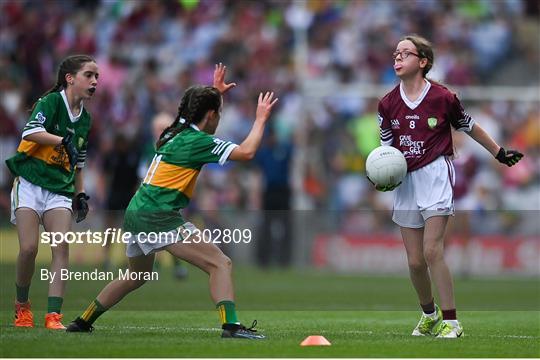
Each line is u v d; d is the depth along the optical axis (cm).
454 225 6962
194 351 2720
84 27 8862
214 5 9325
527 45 9581
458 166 6850
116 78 8456
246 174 7850
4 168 7812
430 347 2877
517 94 8444
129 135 7781
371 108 8450
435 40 9338
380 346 2886
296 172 8162
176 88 8556
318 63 9075
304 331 3456
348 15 9312
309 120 8338
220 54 8969
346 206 8238
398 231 7375
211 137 3002
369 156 3180
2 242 6869
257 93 8644
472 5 9662
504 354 2752
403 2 9488
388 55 9150
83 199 3519
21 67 8412
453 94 3161
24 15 8644
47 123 3309
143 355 2642
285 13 9312
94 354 2650
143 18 9125
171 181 3002
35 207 3341
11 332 3116
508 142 8575
